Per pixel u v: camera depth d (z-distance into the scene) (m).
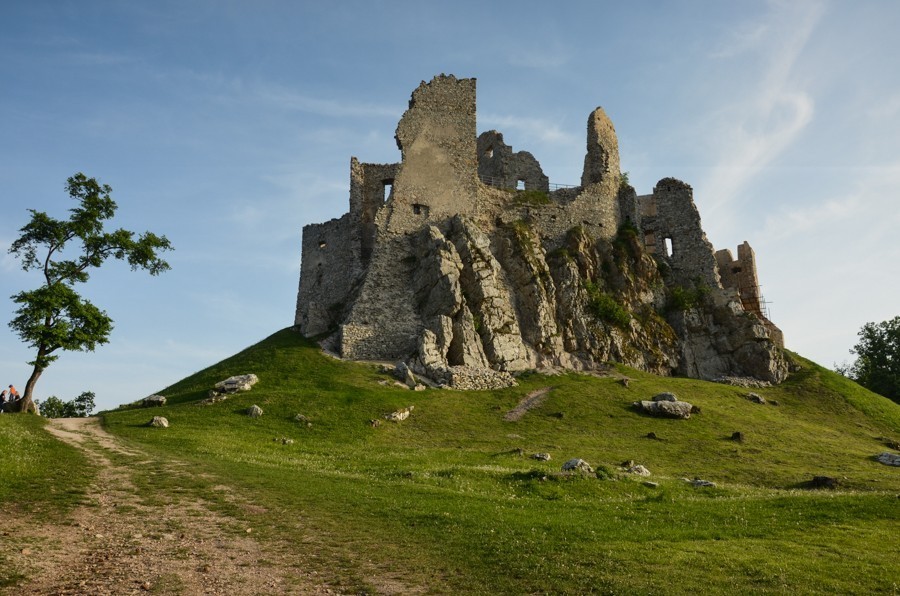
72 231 44.06
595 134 81.50
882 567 17.28
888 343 82.69
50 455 27.27
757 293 82.00
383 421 44.28
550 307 65.94
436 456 35.88
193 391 51.16
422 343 57.78
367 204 76.19
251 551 17.23
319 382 52.06
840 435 49.84
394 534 19.33
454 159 72.94
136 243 46.12
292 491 24.53
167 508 20.97
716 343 71.00
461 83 75.69
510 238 69.25
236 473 27.39
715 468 37.78
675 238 80.44
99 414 45.47
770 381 66.69
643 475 33.44
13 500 20.20
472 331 59.91
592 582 15.41
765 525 21.86
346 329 60.97
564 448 40.31
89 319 42.62
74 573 14.75
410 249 67.88
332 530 19.55
